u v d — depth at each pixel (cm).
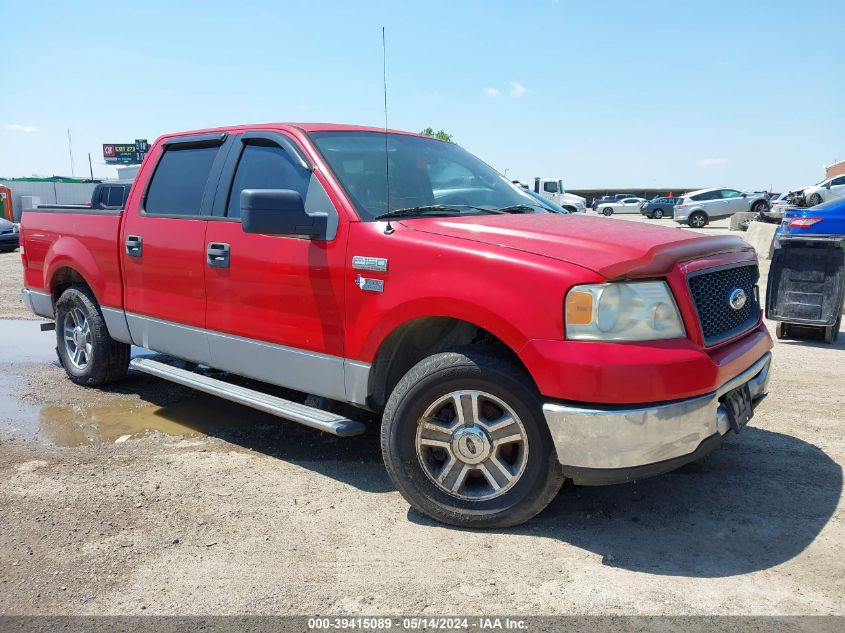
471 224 332
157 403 519
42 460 404
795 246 699
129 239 478
